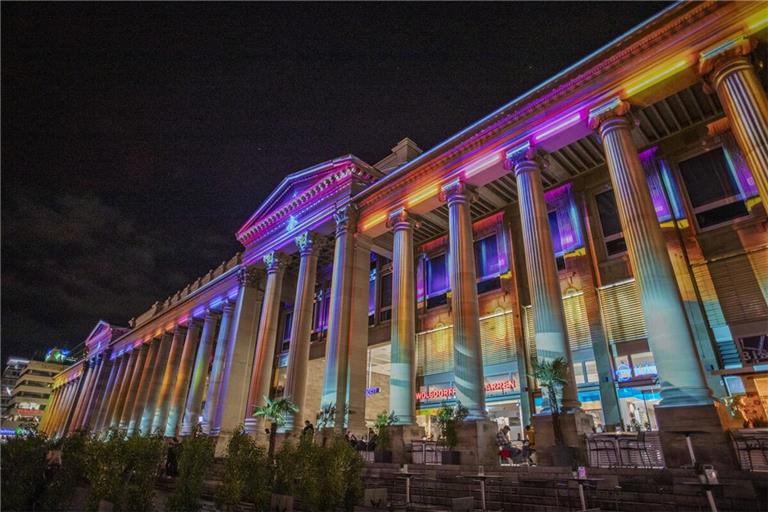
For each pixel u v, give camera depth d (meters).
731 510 8.59
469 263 19.05
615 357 19.17
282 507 9.46
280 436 22.92
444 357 25.55
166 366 44.53
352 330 23.39
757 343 15.75
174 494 10.41
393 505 11.02
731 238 17.31
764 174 11.84
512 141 18.72
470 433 15.62
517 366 22.08
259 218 33.69
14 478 9.52
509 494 11.54
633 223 13.92
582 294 20.81
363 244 25.62
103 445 10.08
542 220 16.78
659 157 19.92
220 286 38.47
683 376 11.77
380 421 18.92
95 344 68.56
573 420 13.36
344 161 26.67
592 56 16.31
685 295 17.58
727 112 13.25
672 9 14.44
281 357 36.56
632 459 12.17
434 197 21.64
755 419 14.77
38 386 108.06
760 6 13.24
